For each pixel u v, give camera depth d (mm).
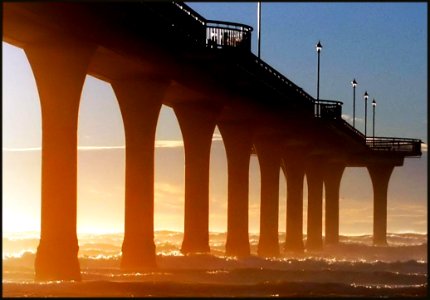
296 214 187625
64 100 89375
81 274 100000
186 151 134750
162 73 108125
